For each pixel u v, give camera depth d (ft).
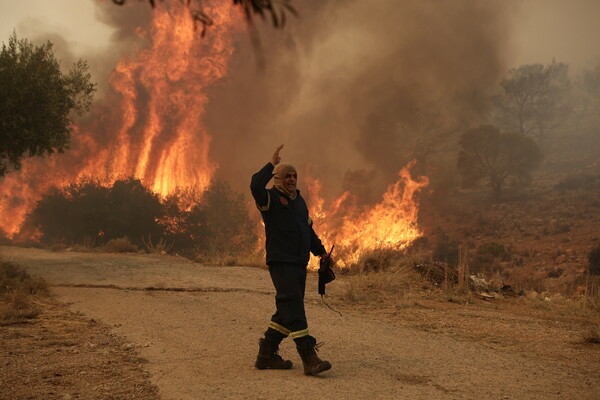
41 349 18.74
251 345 19.92
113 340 20.38
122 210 144.66
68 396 13.65
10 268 36.35
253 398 13.44
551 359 19.22
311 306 29.45
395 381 15.28
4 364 16.58
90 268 44.70
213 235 149.48
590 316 30.09
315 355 15.80
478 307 31.68
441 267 39.83
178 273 42.04
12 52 47.16
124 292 33.09
